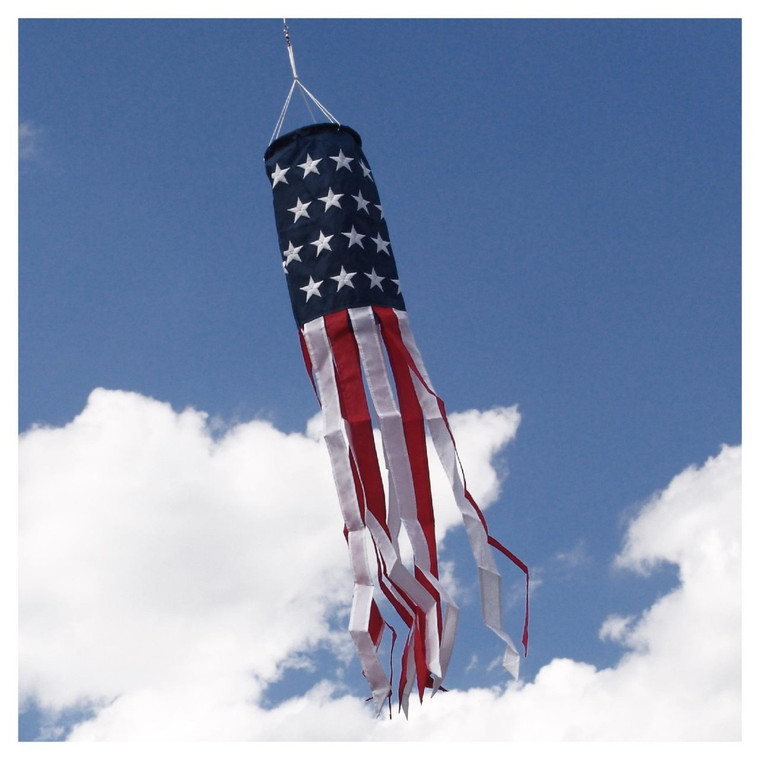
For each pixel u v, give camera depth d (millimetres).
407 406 2572
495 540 2557
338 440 2531
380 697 2449
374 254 2604
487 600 2535
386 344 2592
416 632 2488
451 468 2570
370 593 2479
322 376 2561
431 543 2521
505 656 2488
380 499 2521
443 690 2529
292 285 2602
